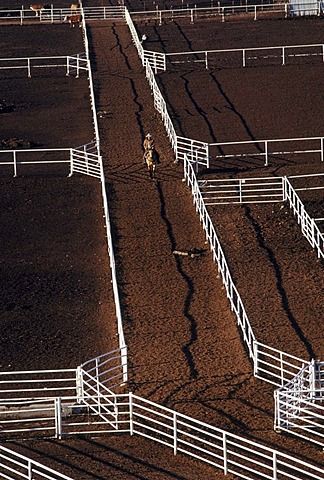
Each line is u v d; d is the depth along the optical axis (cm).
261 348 3778
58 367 3788
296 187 5553
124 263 4753
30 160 6253
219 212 5309
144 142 6038
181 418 3266
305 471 2866
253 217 5225
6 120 7125
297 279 4444
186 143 6281
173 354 3762
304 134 6425
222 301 4231
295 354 3719
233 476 2922
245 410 3322
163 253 4822
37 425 3288
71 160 5991
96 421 3278
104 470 2977
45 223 5366
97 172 5962
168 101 7256
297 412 3244
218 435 3150
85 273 4706
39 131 6831
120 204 5516
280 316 4059
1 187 5844
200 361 3694
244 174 5778
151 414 3300
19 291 4553
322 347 3772
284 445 3078
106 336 4028
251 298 4250
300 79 7594
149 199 5544
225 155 6109
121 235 5103
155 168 5953
